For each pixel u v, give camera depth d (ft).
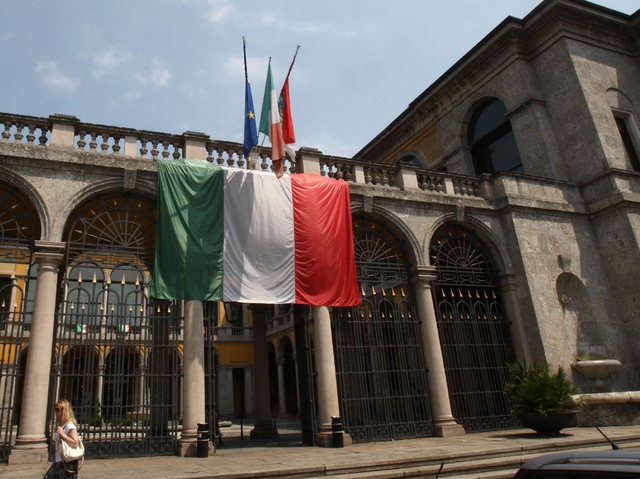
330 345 41.52
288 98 44.96
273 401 110.32
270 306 109.19
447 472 29.01
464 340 50.62
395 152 87.10
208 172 40.75
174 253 37.91
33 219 41.88
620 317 54.29
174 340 37.63
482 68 69.31
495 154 68.90
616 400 44.83
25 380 32.89
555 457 10.23
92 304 36.29
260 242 40.91
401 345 45.85
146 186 40.16
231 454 35.94
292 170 48.21
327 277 42.45
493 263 53.36
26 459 30.89
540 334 49.44
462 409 49.21
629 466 8.72
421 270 47.88
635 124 62.85
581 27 63.77
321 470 28.17
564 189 57.72
